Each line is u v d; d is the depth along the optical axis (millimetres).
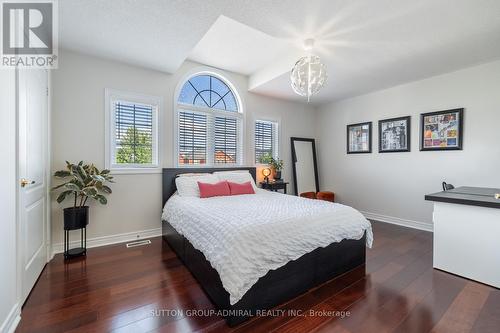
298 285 1875
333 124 5059
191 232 2145
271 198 3008
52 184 2648
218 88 4094
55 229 2678
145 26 2305
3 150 1393
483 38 2463
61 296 1825
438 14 2072
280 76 3535
